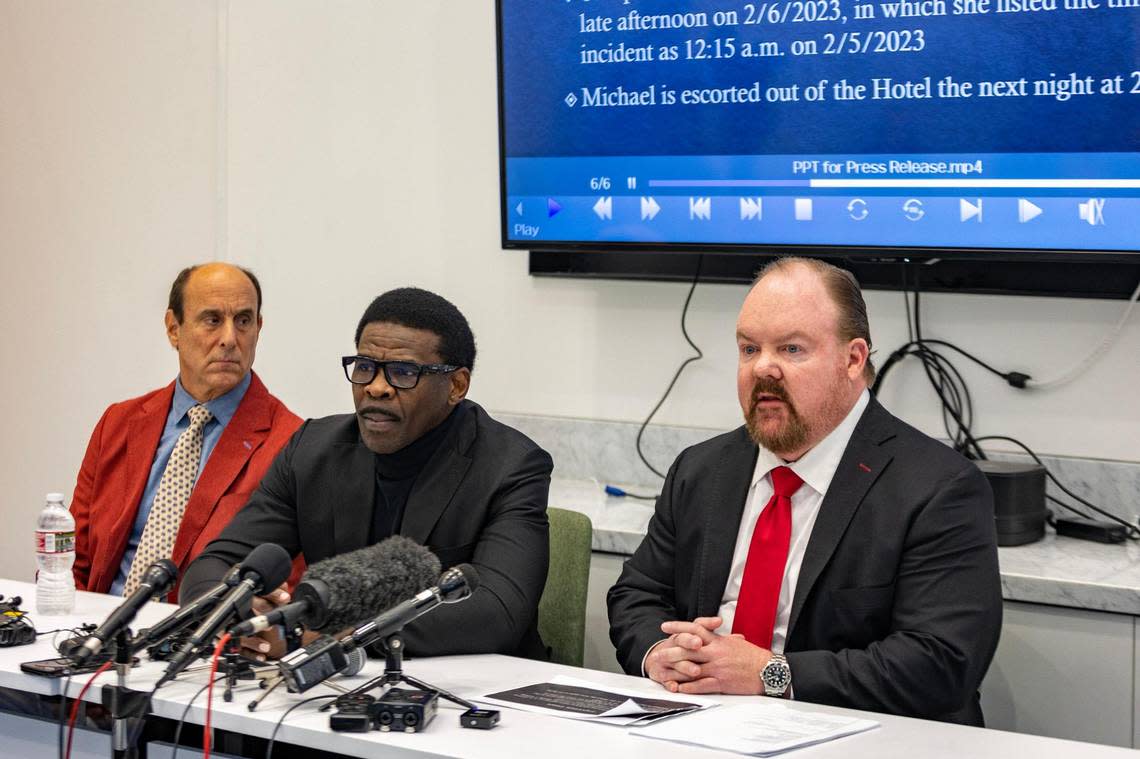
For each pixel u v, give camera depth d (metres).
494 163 3.49
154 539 2.83
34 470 4.27
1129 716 2.47
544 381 3.48
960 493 2.14
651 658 2.08
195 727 1.84
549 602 2.61
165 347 4.02
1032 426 2.97
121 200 4.05
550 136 3.21
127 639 1.81
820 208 2.98
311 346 3.78
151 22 3.96
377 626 1.74
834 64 2.91
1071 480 2.92
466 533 2.36
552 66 3.19
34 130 4.18
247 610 1.75
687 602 2.34
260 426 2.88
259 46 3.78
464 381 2.42
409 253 3.62
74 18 4.09
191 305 2.88
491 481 2.37
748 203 3.05
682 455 2.48
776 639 2.21
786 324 2.17
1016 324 2.97
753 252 3.06
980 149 2.81
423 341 2.32
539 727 1.72
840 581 2.16
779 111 2.98
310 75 3.71
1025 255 2.81
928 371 3.04
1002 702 2.58
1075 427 2.93
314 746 1.68
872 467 2.20
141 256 4.04
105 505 2.95
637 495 3.26
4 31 4.20
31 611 2.35
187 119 3.92
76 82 4.10
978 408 3.02
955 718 2.15
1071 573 2.52
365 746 1.65
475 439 2.43
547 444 3.46
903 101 2.86
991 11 2.76
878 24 2.86
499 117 3.26
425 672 2.02
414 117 3.59
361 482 2.43
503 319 3.52
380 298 2.38
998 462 2.84
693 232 3.11
